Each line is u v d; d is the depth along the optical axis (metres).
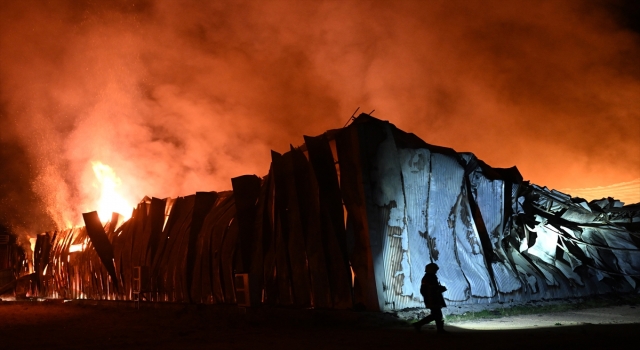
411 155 13.30
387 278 11.93
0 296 27.22
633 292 17.00
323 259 12.69
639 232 18.80
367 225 12.00
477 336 9.45
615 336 8.96
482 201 15.00
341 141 13.06
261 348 9.13
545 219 16.84
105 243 20.69
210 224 16.89
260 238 14.88
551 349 7.81
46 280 25.38
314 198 13.42
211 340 10.53
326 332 10.79
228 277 15.48
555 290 15.24
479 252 14.00
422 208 13.24
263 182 15.59
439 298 9.86
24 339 12.25
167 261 17.98
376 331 10.50
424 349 8.27
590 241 17.89
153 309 17.66
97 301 20.77
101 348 10.20
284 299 13.62
